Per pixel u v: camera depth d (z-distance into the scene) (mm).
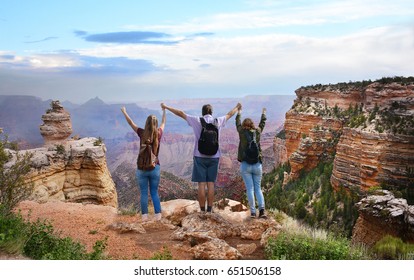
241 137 11180
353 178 77000
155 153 11297
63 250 8742
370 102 86250
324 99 114000
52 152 31297
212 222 10922
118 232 11047
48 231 9586
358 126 80375
